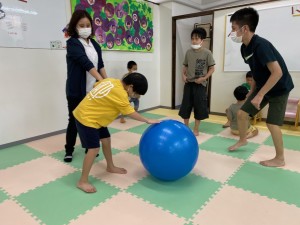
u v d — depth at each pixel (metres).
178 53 4.58
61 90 3.06
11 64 2.57
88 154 1.67
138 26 4.05
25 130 2.79
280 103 1.94
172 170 1.66
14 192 1.73
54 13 2.85
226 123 3.39
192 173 1.98
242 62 3.67
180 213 1.46
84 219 1.42
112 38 3.64
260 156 2.30
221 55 3.88
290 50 3.26
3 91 2.55
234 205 1.53
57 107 3.06
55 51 2.93
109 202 1.59
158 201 1.59
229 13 3.66
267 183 1.80
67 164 2.20
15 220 1.43
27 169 2.10
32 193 1.71
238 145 2.41
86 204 1.58
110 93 1.57
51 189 1.77
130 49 3.97
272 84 1.74
